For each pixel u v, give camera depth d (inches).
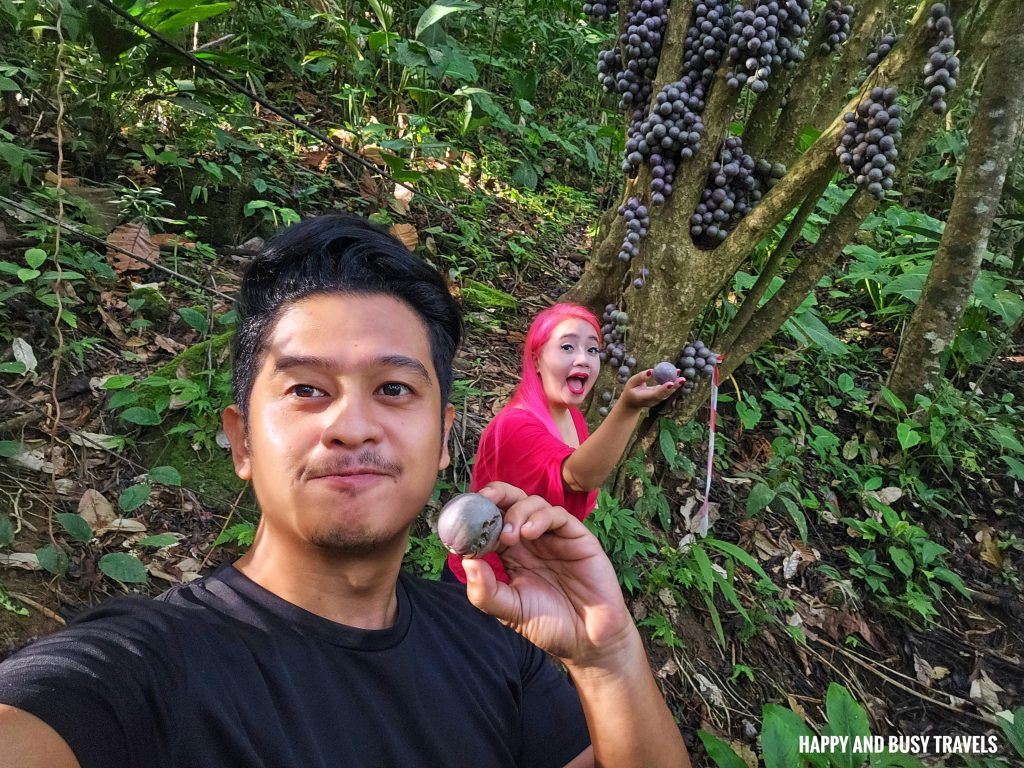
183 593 22.5
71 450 56.7
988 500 94.1
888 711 69.8
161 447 59.8
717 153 63.7
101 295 69.5
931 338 96.8
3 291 62.7
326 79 119.2
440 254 96.0
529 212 116.2
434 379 23.1
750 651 69.2
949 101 66.7
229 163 89.5
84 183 79.4
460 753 22.9
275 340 21.5
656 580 66.4
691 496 78.5
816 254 70.5
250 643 21.0
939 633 78.2
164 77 86.9
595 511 64.1
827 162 58.1
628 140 66.0
